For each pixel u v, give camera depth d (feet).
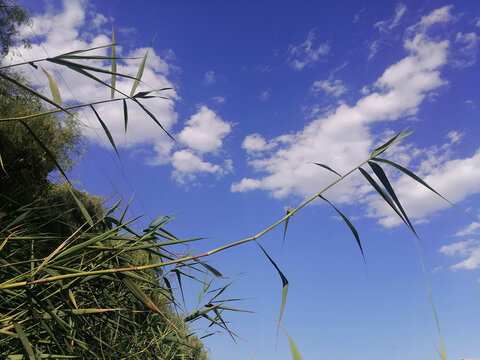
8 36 27.25
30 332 4.26
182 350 7.79
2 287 3.55
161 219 4.92
